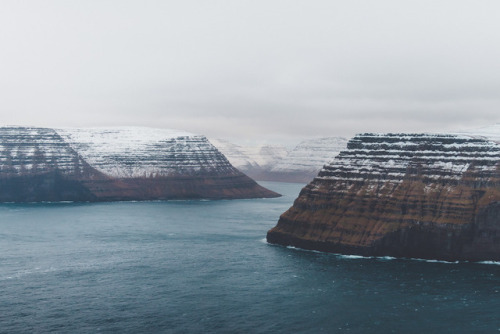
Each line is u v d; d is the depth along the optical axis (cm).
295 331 17888
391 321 18600
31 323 18488
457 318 18800
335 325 18325
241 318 18938
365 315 19112
